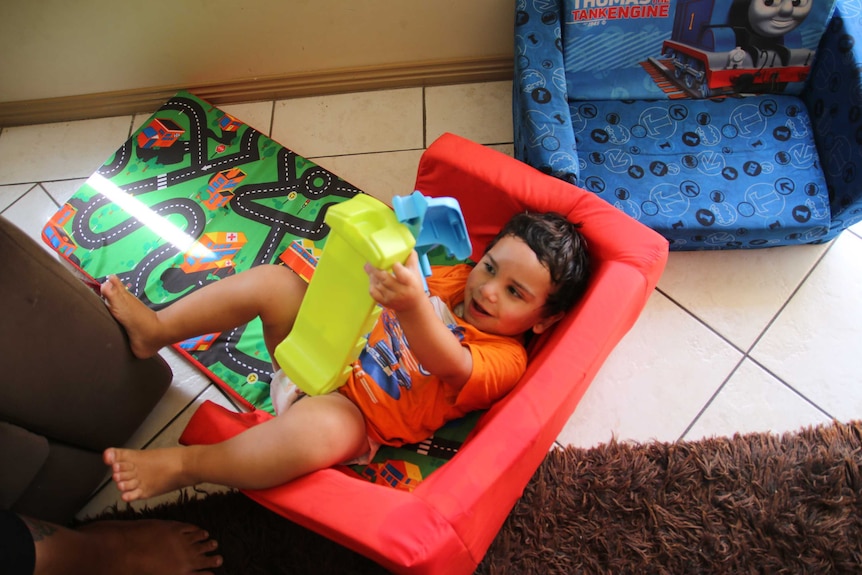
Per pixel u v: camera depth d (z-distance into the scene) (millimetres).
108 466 1183
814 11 1244
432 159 1176
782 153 1308
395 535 788
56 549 894
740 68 1326
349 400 1010
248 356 1289
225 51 1568
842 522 1112
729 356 1319
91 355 944
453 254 872
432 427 1063
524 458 872
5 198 1576
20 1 1390
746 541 1108
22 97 1644
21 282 783
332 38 1546
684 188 1274
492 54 1614
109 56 1550
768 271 1407
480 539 900
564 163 1160
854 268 1400
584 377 926
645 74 1356
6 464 852
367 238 722
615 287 985
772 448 1197
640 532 1126
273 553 1104
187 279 1376
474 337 1050
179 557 1053
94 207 1485
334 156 1588
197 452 925
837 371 1294
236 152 1549
